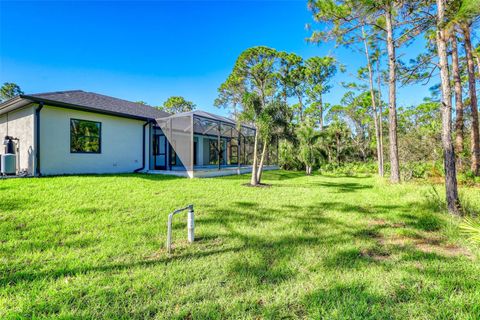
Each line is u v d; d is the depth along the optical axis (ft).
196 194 22.62
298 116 91.81
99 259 8.86
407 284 7.32
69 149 32.50
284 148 62.54
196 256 9.37
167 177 34.45
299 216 15.94
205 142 62.69
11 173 29.50
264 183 33.71
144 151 41.83
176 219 14.38
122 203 17.71
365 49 44.52
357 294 6.76
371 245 10.79
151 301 6.35
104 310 5.96
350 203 20.27
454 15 16.92
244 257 9.30
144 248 9.98
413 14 30.12
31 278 7.39
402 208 18.31
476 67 41.57
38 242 10.20
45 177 28.09
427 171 38.42
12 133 34.17
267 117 29.71
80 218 13.80
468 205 17.06
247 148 59.31
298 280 7.59
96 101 39.22
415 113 68.23
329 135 73.72
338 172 57.72
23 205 15.84
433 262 8.92
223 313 5.94
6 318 5.58
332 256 9.48
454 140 42.34
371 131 85.46
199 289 6.98
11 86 94.12
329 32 32.22
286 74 88.48
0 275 7.53
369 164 68.95
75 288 6.86
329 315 5.86
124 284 7.14
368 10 27.94
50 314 5.76
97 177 29.71
